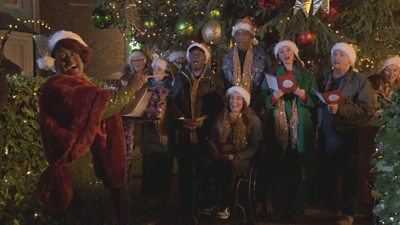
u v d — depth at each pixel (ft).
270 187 21.50
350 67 19.34
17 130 14.34
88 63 13.60
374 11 23.38
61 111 12.34
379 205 12.71
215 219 20.62
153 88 16.75
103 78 37.60
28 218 14.55
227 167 18.76
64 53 12.99
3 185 14.17
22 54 32.27
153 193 21.68
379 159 12.92
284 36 22.68
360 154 19.34
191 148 19.84
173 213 21.22
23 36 32.12
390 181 12.32
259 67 20.56
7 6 31.32
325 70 23.77
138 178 27.04
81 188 13.17
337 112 18.67
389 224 12.51
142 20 26.12
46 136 12.41
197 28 23.88
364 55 24.06
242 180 19.20
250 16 24.35
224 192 19.21
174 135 20.52
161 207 21.94
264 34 24.22
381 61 23.80
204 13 24.59
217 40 22.76
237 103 18.90
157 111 16.48
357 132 19.20
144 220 20.22
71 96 12.35
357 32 23.98
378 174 14.57
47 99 12.45
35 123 14.75
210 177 20.03
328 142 19.42
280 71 19.71
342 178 19.56
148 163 21.47
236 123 18.97
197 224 20.04
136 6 25.70
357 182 20.08
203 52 20.12
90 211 13.39
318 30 22.75
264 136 19.94
